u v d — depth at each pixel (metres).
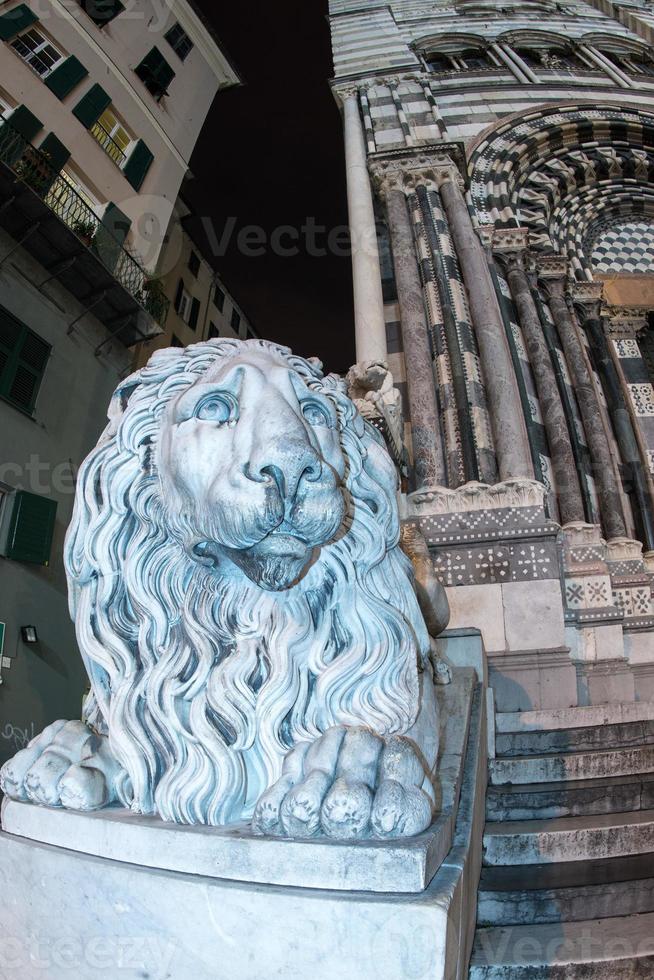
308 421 1.38
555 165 8.86
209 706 1.35
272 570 1.25
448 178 7.41
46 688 7.70
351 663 1.42
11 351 8.29
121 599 1.51
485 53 11.20
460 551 4.71
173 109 11.52
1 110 8.59
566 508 5.84
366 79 9.27
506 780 2.81
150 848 1.16
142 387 1.53
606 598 4.93
